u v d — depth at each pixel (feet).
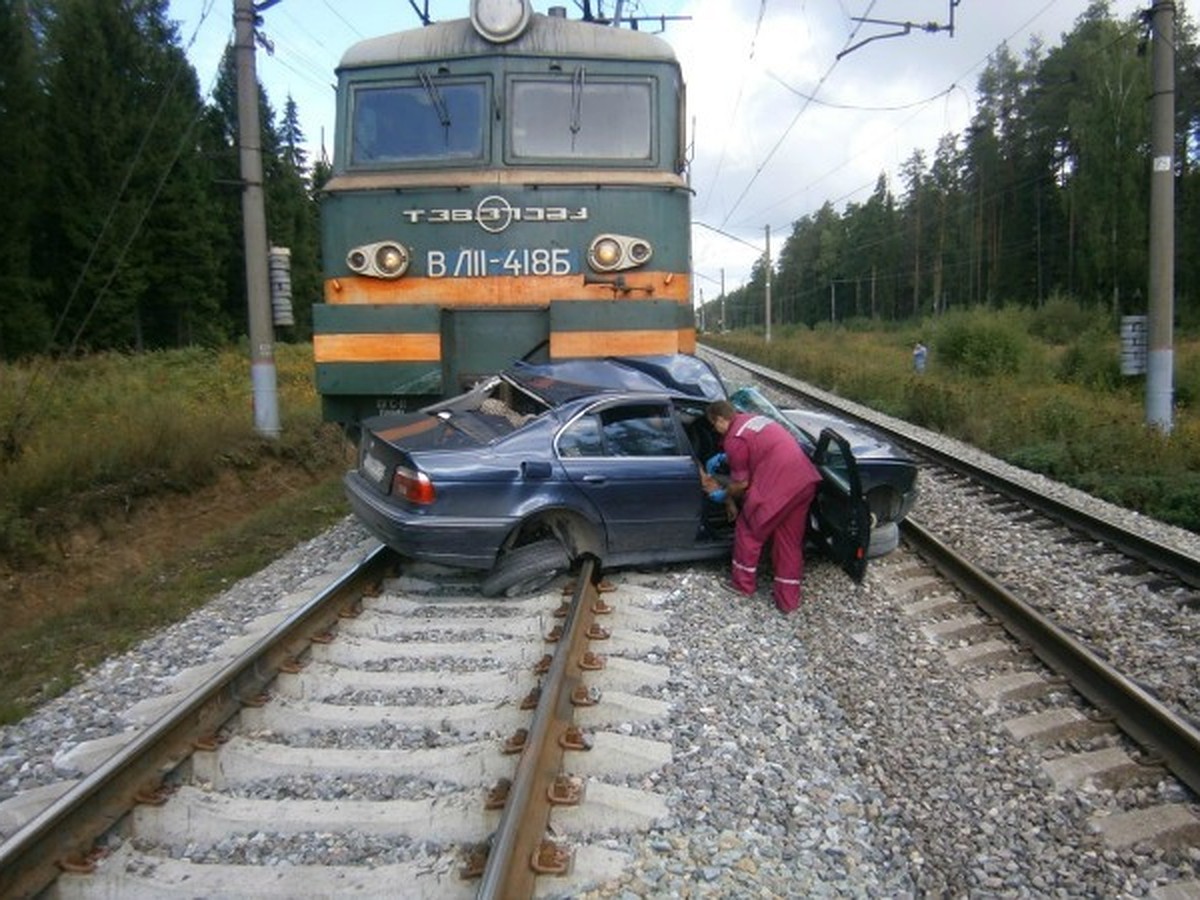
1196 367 67.97
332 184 27.63
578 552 21.68
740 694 16.24
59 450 29.76
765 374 114.01
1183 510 33.50
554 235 26.96
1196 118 180.34
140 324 123.03
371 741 14.66
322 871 11.19
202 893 10.91
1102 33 194.49
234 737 14.52
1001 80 235.20
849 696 16.84
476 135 27.76
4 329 88.53
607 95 28.09
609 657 17.22
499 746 13.76
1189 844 12.60
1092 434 46.06
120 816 12.03
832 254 385.50
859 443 25.96
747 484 21.48
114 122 112.98
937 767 14.44
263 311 39.01
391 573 23.25
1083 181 178.09
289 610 20.94
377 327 26.55
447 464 20.31
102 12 114.21
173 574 25.94
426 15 31.50
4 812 12.91
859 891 11.32
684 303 27.86
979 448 52.80
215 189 146.20
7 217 92.58
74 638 20.79
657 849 11.71
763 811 12.71
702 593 21.39
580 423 21.75
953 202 278.46
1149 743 14.84
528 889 10.62
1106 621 21.30
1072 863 12.20
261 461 36.99
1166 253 44.29
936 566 24.32
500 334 27.22
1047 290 215.92
